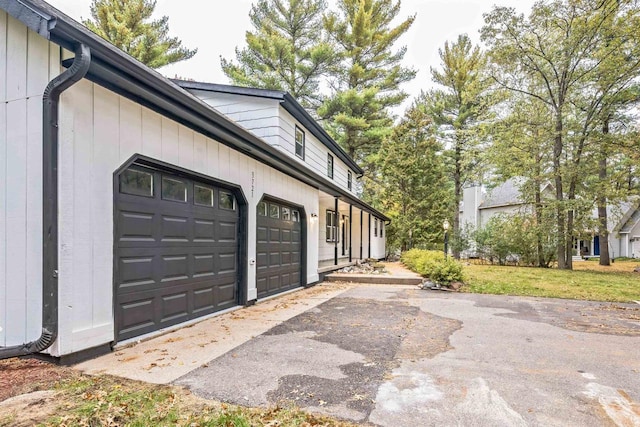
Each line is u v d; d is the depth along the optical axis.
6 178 3.67
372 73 21.12
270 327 5.41
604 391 3.19
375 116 21.73
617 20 12.65
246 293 6.96
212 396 2.97
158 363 3.74
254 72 19.80
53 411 2.65
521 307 7.43
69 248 3.58
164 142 4.85
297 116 11.34
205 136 5.73
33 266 3.52
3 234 3.65
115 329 4.12
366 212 18.23
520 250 16.52
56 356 3.51
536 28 13.75
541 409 2.82
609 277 12.04
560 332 5.37
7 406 2.71
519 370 3.71
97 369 3.52
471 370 3.68
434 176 22.25
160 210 4.92
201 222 5.81
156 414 2.63
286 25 20.98
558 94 14.71
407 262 15.35
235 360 3.88
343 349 4.36
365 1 20.47
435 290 9.72
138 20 17.52
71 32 3.21
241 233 6.95
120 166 4.18
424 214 22.30
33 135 3.57
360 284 11.09
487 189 24.52
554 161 14.82
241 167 6.80
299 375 3.47
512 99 15.48
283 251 8.92
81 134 3.72
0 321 3.65
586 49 13.43
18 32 3.72
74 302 3.63
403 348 4.44
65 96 3.56
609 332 5.39
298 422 2.56
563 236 14.52
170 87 4.30
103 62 3.63
